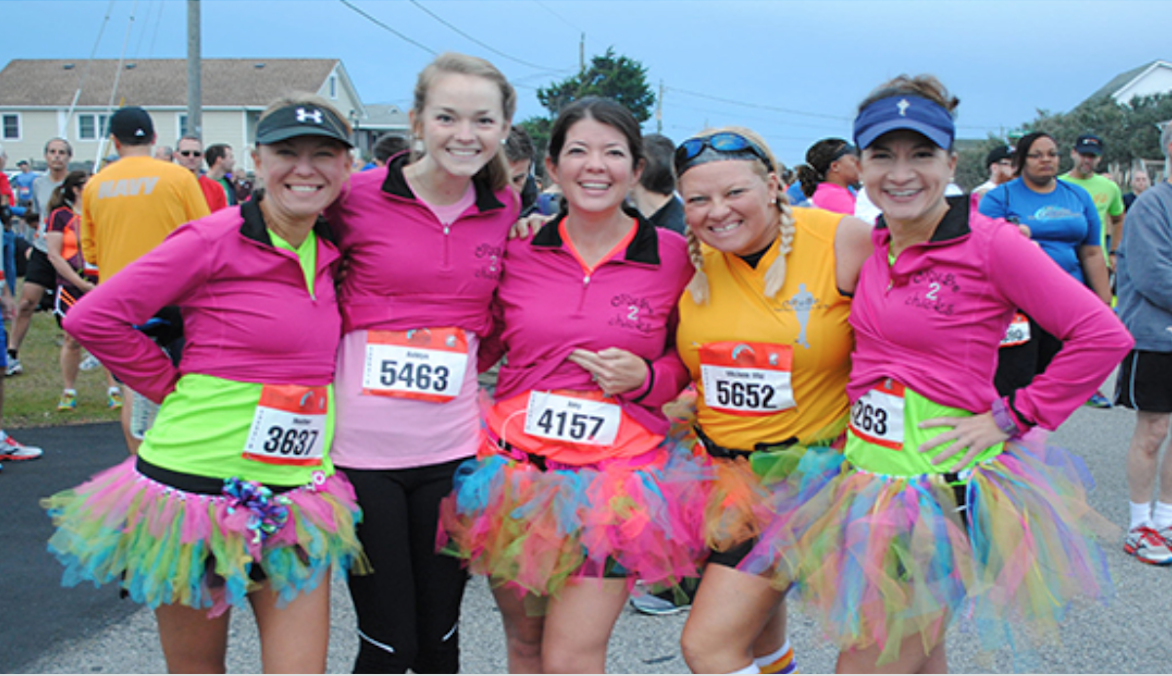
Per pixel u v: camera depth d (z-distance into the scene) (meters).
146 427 4.24
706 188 2.40
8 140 40.75
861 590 2.22
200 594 2.26
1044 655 3.38
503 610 2.76
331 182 2.35
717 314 2.58
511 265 2.71
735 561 2.48
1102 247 5.61
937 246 2.27
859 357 2.43
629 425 2.68
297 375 2.38
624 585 2.57
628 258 2.63
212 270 2.32
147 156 4.82
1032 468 2.38
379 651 2.59
